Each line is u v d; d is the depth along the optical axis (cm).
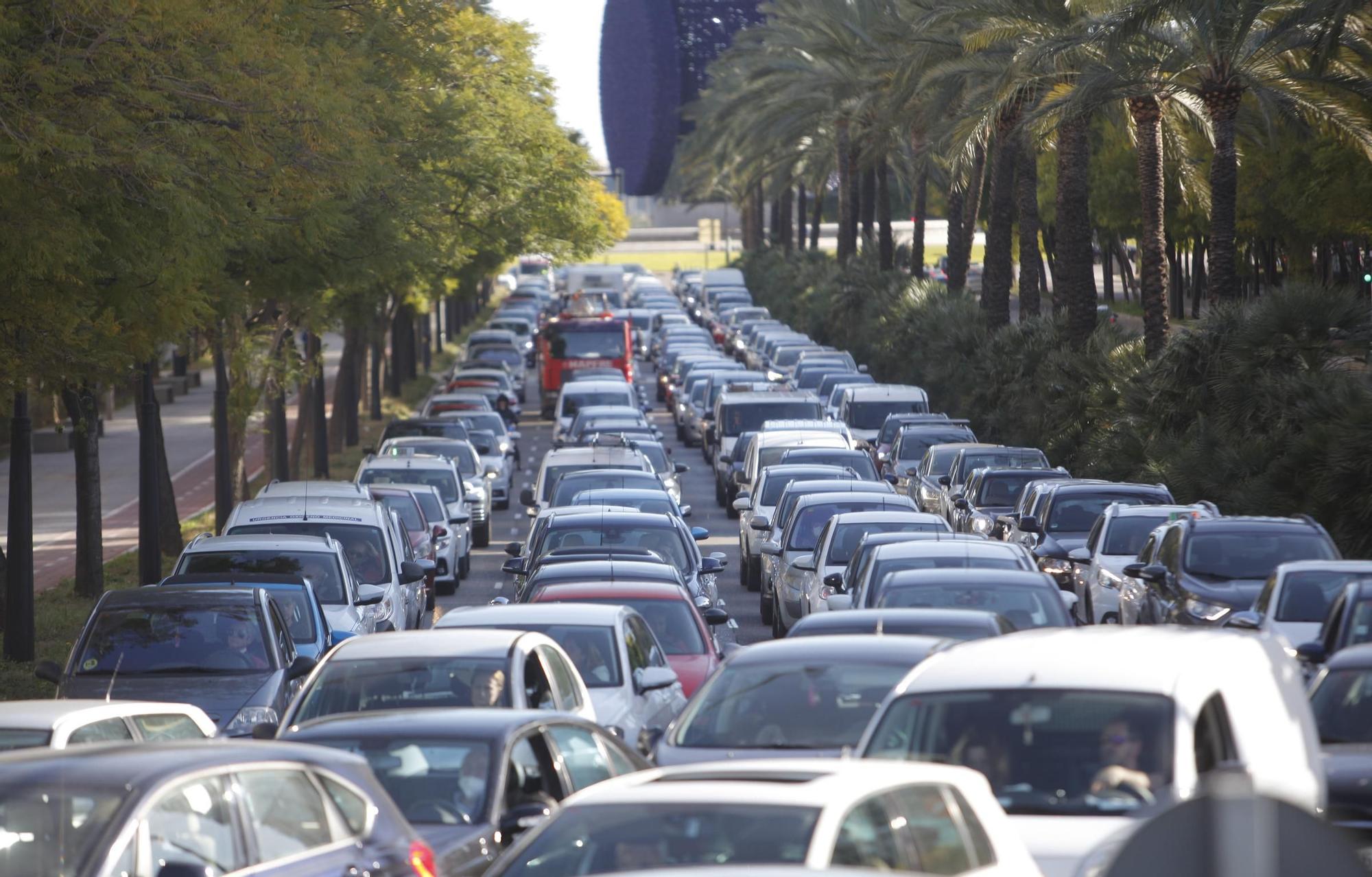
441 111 10775
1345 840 1221
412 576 7369
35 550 13325
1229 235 11275
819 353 19712
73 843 2317
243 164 6581
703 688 3769
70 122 5803
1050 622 4900
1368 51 11400
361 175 7544
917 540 6003
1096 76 11625
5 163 5497
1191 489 9044
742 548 10506
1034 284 16188
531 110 14900
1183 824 1246
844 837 2152
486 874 2223
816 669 3744
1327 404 8419
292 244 9431
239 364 13225
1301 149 16312
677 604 5366
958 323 16712
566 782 3266
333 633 6072
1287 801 1227
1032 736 2859
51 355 6844
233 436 13362
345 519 7412
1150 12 10688
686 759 3541
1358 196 15750
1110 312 18700
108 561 12256
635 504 8669
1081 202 13438
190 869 2262
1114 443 10600
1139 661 2964
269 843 2497
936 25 14962
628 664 4562
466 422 15525
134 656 5147
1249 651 3092
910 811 2316
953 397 15712
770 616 8881
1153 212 12094
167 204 6047
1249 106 14000
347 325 15975
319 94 6819
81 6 5797
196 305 7250
